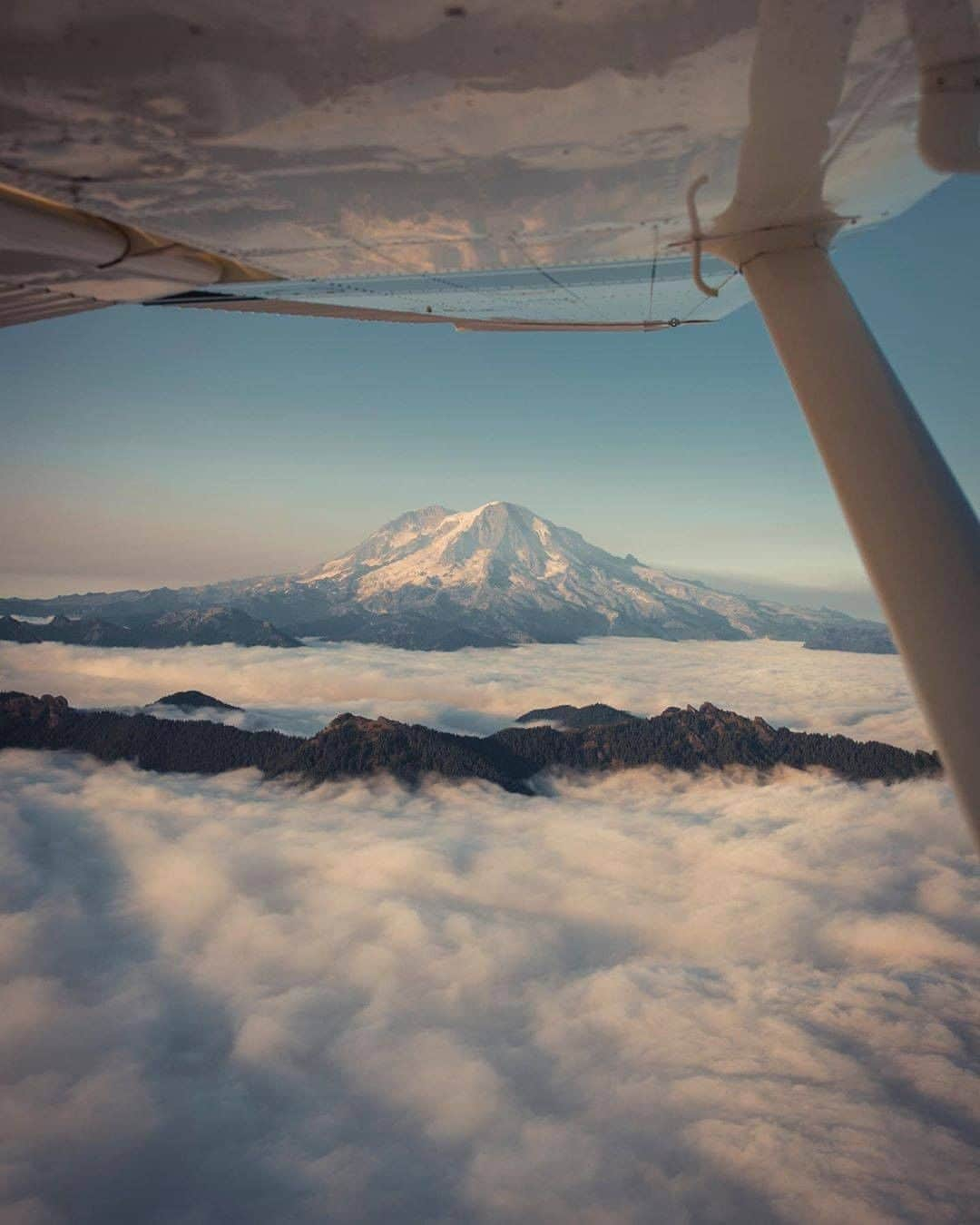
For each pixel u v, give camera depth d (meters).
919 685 2.42
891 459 2.58
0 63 1.95
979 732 2.29
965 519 2.51
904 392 2.82
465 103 2.25
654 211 3.12
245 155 2.51
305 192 2.81
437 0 1.80
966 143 2.67
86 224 3.11
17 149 2.40
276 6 1.76
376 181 2.78
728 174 2.82
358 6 1.76
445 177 2.76
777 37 2.05
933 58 2.28
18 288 3.71
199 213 2.98
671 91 2.24
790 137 2.58
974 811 2.29
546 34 1.95
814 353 2.97
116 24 1.79
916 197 3.47
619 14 1.89
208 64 1.97
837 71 2.23
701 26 1.98
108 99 2.10
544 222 3.25
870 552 2.53
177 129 2.30
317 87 2.08
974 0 1.99
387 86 2.10
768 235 3.34
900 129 2.67
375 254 3.62
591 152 2.59
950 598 2.38
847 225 3.46
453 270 3.98
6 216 2.73
